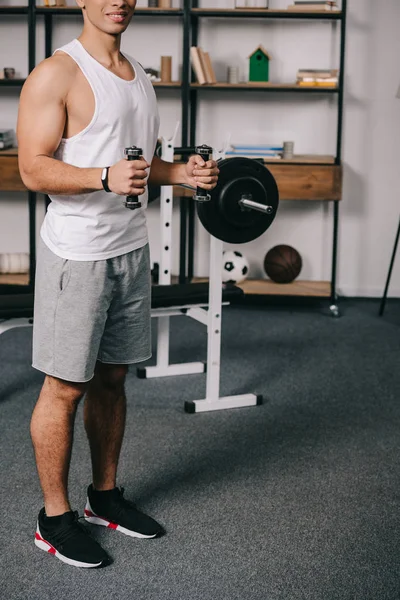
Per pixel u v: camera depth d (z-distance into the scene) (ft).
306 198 15.37
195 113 16.58
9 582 6.68
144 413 10.56
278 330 14.64
